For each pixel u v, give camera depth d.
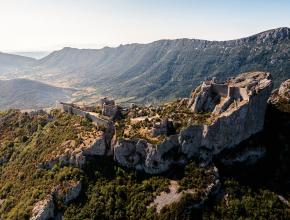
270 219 142.62
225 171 157.25
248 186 153.62
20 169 194.25
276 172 161.50
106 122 184.50
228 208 144.12
